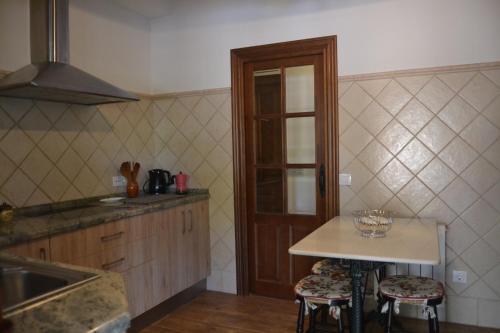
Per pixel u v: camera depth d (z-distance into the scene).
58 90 2.33
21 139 2.69
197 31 3.64
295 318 3.08
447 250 2.91
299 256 3.41
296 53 3.28
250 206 3.56
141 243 2.88
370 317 2.70
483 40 2.76
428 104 2.91
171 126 3.80
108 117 3.36
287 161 3.41
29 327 0.91
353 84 3.10
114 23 3.44
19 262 1.44
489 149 2.78
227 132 3.57
